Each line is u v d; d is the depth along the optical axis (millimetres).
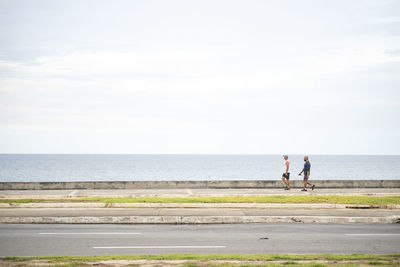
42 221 15125
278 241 11844
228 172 106250
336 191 23641
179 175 91312
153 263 8867
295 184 25859
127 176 86438
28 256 9891
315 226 14469
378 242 11773
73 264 8711
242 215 15789
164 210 17062
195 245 11273
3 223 15000
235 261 9062
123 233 13016
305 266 8492
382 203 18250
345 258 9398
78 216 15336
